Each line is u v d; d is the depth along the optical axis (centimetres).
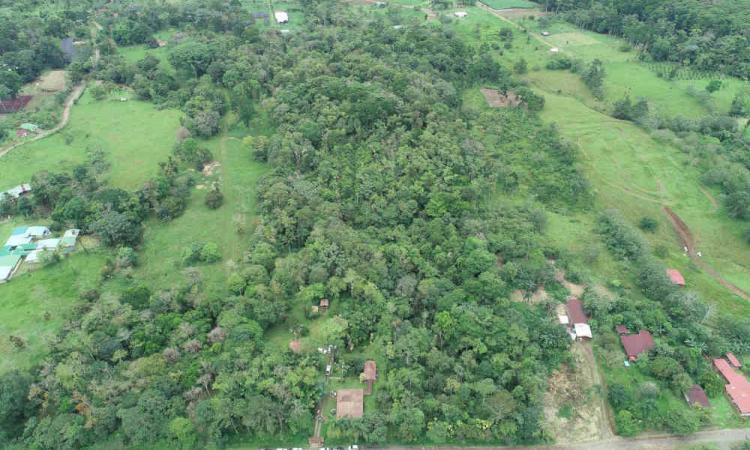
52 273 11681
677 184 14650
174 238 12825
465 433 8400
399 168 13925
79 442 8319
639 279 11456
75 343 9562
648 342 9831
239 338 9400
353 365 9494
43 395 8812
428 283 10506
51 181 13725
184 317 10081
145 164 15338
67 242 12206
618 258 12131
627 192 14462
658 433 8650
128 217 12681
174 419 8369
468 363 9206
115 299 10438
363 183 13400
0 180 14538
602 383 9369
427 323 10125
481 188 13575
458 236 12044
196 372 8994
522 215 12962
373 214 12494
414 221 12319
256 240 12131
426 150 14388
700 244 12812
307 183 13438
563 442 8544
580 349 9938
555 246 12362
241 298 10300
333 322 9819
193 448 8362
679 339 9975
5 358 9700
